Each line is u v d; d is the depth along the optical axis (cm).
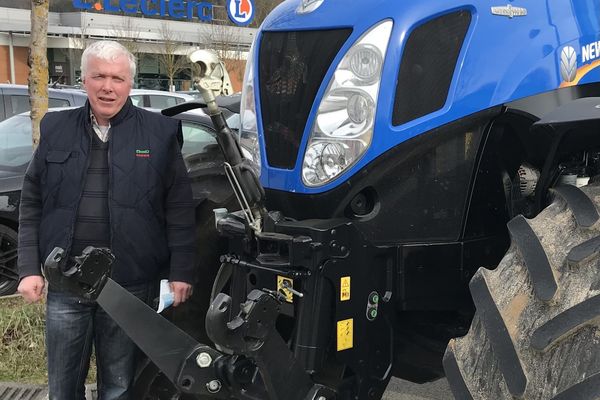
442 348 243
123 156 254
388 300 220
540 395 145
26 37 3269
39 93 426
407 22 210
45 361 381
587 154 227
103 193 255
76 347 264
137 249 258
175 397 283
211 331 175
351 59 214
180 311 285
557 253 166
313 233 204
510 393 150
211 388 203
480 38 218
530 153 237
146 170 257
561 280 158
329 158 217
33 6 419
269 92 236
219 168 304
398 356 250
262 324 185
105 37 3033
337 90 216
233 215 232
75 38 3012
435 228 225
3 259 550
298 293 206
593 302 146
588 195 178
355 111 213
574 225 171
